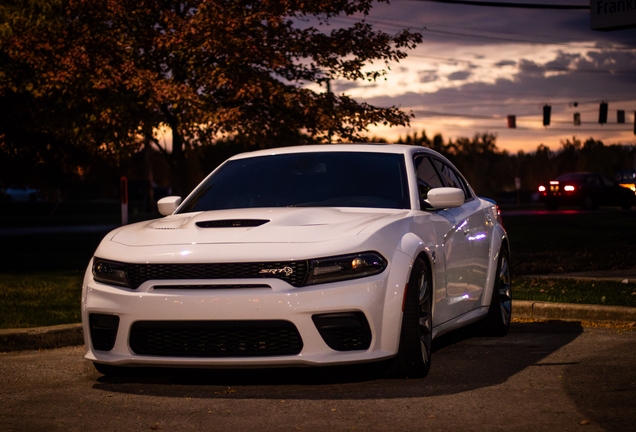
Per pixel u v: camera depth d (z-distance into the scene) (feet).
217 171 20.86
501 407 14.07
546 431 12.48
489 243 22.22
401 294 15.38
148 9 43.98
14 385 17.21
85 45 41.70
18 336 22.59
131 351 15.43
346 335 14.97
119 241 16.65
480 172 406.21
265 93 44.09
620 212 97.60
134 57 44.42
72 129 46.14
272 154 20.83
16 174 52.75
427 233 17.37
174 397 15.51
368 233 15.55
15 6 44.75
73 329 23.70
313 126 46.60
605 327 24.06
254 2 45.55
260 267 14.82
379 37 47.47
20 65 43.98
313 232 15.52
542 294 29.63
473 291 20.76
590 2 61.62
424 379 16.48
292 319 14.55
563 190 113.60
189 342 15.07
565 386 15.55
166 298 14.98
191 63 45.16
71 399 15.64
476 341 21.75
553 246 56.80
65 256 57.47
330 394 15.34
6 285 37.81
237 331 14.82
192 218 17.46
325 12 46.37
